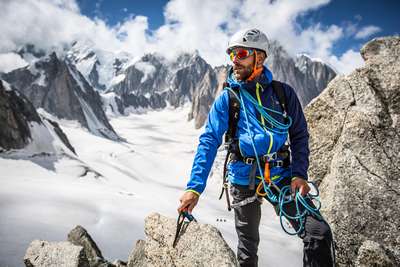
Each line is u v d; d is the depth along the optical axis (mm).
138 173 67812
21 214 18391
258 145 2463
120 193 31656
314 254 2158
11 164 41312
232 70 2738
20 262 11734
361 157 3963
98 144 84500
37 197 22422
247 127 2514
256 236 2775
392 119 4035
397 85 4113
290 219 2443
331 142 4477
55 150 50656
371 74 4320
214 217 29250
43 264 4324
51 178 38875
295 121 2586
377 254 3141
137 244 4062
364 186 3812
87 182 41469
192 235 2807
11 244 13547
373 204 3715
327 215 3924
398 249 3486
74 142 84062
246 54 2547
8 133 45625
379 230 3609
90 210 22047
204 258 2600
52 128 58750
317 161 4602
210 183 54344
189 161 84438
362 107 4223
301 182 2355
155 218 3291
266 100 2570
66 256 4270
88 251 5496
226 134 2691
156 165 76688
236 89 2631
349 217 3766
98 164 60594
